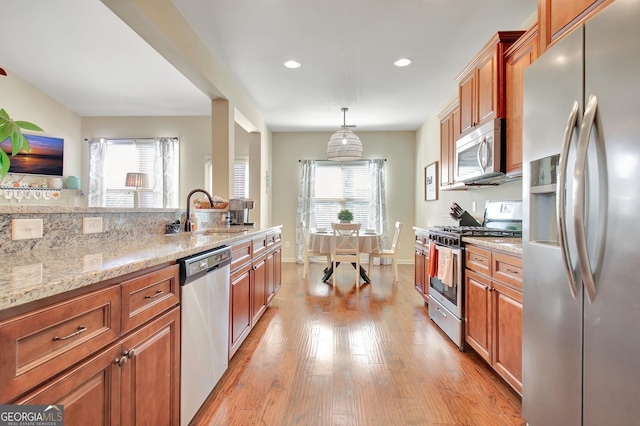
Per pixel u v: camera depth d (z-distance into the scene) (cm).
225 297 191
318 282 454
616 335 94
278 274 370
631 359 90
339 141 432
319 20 250
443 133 363
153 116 556
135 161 555
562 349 119
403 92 404
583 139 102
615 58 95
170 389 133
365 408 167
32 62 389
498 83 233
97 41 338
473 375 202
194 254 155
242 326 232
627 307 90
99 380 94
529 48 203
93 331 92
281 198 624
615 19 95
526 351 144
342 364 214
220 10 236
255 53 302
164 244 165
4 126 101
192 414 150
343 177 620
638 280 87
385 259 599
